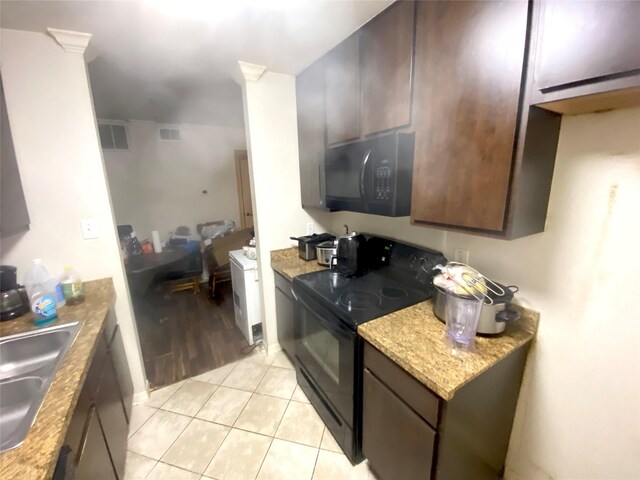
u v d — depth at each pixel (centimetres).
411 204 128
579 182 98
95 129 155
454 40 99
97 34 143
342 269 184
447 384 87
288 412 181
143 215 435
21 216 136
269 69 194
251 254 262
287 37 151
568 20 72
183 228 459
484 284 111
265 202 214
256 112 198
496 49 87
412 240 170
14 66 135
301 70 196
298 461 150
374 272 181
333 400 154
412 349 104
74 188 155
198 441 162
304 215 232
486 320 108
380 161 137
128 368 179
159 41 152
